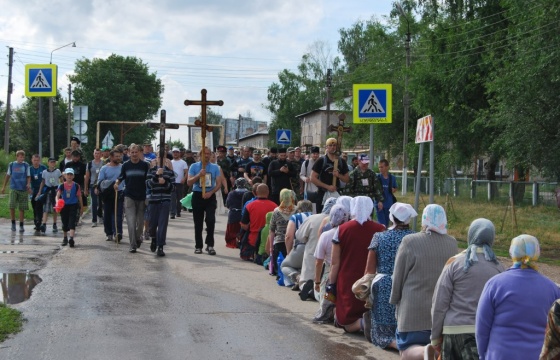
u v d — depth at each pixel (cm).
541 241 1827
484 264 510
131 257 1244
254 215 1235
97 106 7194
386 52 4897
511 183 3219
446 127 3253
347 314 748
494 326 446
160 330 748
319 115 7619
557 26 1927
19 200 1611
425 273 593
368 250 743
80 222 1833
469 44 3039
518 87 2045
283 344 712
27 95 2059
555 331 360
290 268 1018
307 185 1456
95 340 700
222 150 2089
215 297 930
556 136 2022
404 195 4056
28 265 1119
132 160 1302
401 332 605
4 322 745
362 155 1345
